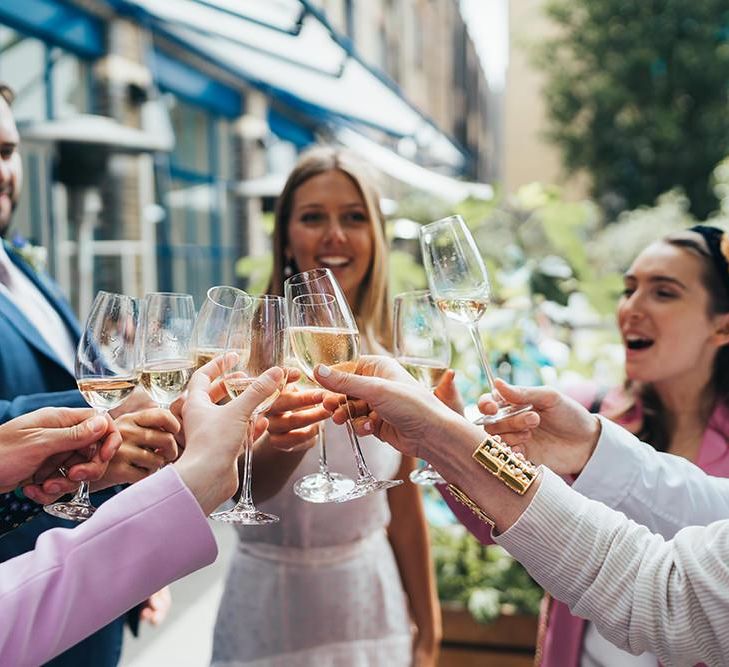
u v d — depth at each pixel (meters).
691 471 1.40
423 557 2.08
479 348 1.53
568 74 20.78
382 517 1.93
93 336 1.24
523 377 2.90
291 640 1.81
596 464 1.38
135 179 6.09
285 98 9.09
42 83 5.54
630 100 19.73
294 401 1.37
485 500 1.08
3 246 1.90
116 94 6.14
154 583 0.92
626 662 1.47
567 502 1.06
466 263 1.49
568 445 1.42
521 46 21.55
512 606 2.75
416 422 1.10
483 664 2.75
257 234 9.68
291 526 1.82
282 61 5.57
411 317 1.56
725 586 0.97
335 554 1.84
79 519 1.18
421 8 23.38
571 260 3.08
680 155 19.11
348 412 1.29
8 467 1.13
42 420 1.19
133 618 1.93
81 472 1.18
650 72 19.88
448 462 1.10
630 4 20.25
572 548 1.05
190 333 1.34
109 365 1.24
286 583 1.82
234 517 1.18
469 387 2.91
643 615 1.01
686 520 1.35
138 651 3.33
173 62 7.44
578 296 3.38
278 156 10.88
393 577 1.95
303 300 1.22
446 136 10.22
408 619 1.99
